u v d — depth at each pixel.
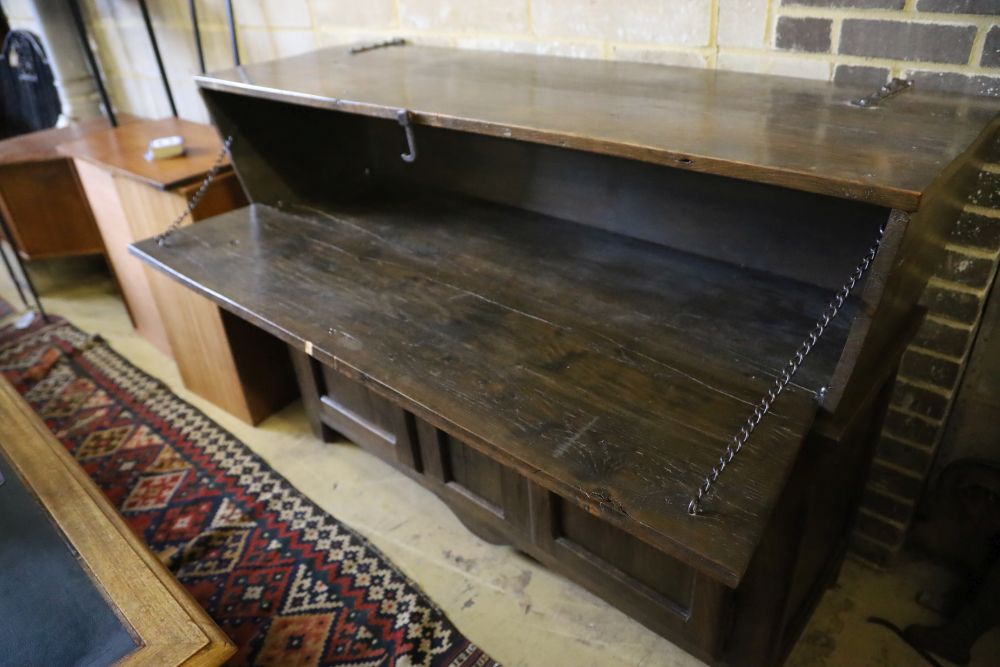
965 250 1.29
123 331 2.91
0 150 2.59
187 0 2.56
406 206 1.84
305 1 2.15
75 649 1.01
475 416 1.06
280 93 1.50
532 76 1.50
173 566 1.80
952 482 1.50
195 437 2.26
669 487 0.91
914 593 1.64
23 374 2.62
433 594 1.70
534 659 1.55
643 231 1.57
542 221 1.70
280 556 1.81
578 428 1.02
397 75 1.58
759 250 1.40
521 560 1.77
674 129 1.08
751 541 0.83
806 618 1.47
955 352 1.38
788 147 0.98
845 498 1.47
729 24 1.40
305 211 1.85
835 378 1.00
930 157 0.92
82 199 2.59
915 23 1.19
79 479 1.31
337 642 1.59
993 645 1.54
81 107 3.23
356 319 1.33
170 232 1.75
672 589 1.32
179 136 2.47
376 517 1.92
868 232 1.25
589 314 1.30
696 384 1.10
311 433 2.24
